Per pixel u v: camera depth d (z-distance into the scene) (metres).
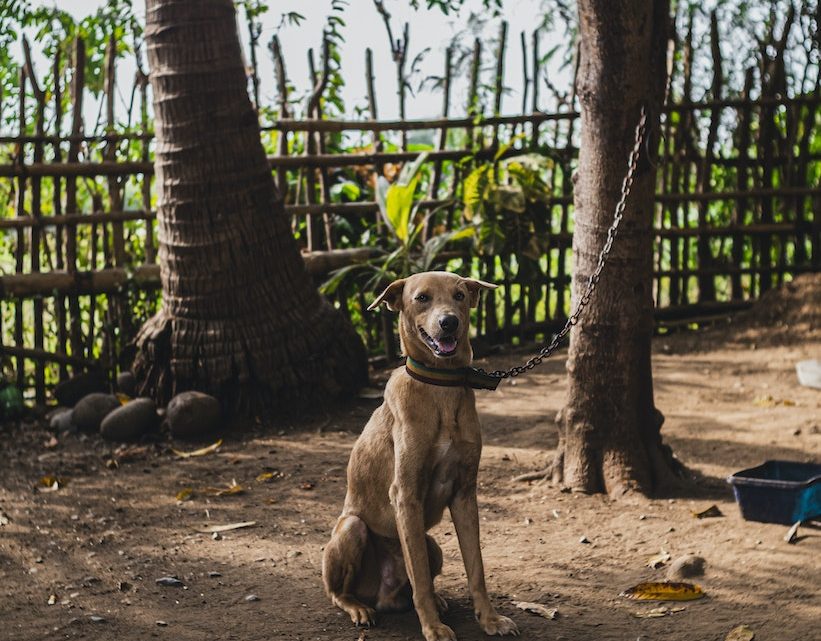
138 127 5.72
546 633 3.07
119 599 3.38
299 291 5.08
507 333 6.13
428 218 6.05
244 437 4.83
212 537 3.80
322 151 5.84
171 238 4.93
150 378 5.02
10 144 5.57
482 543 3.66
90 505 4.14
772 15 6.70
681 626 3.08
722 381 5.25
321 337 5.09
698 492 3.99
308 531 3.82
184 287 4.94
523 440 4.60
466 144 6.14
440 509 3.14
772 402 4.89
